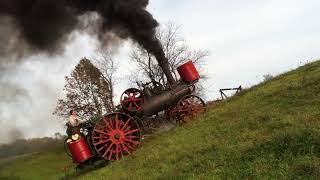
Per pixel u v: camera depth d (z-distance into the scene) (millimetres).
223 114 17359
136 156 15742
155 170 12789
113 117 16891
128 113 17312
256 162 10250
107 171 15227
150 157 14516
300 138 10648
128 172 13820
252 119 14500
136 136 17109
